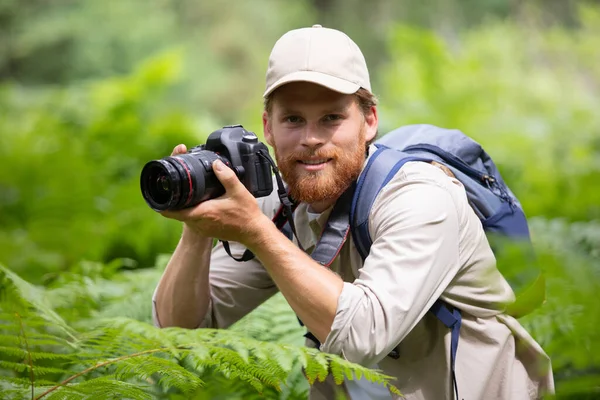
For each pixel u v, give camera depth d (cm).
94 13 2808
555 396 295
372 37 2958
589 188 730
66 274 435
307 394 360
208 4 2986
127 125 908
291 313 405
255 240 275
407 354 306
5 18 2808
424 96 1180
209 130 1014
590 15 1341
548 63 1429
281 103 298
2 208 816
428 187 287
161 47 2784
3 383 283
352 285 273
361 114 304
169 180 263
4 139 912
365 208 293
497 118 1100
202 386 314
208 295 331
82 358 328
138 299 424
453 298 298
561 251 392
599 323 337
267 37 2983
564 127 1017
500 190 330
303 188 297
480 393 296
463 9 2788
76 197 767
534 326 352
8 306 317
